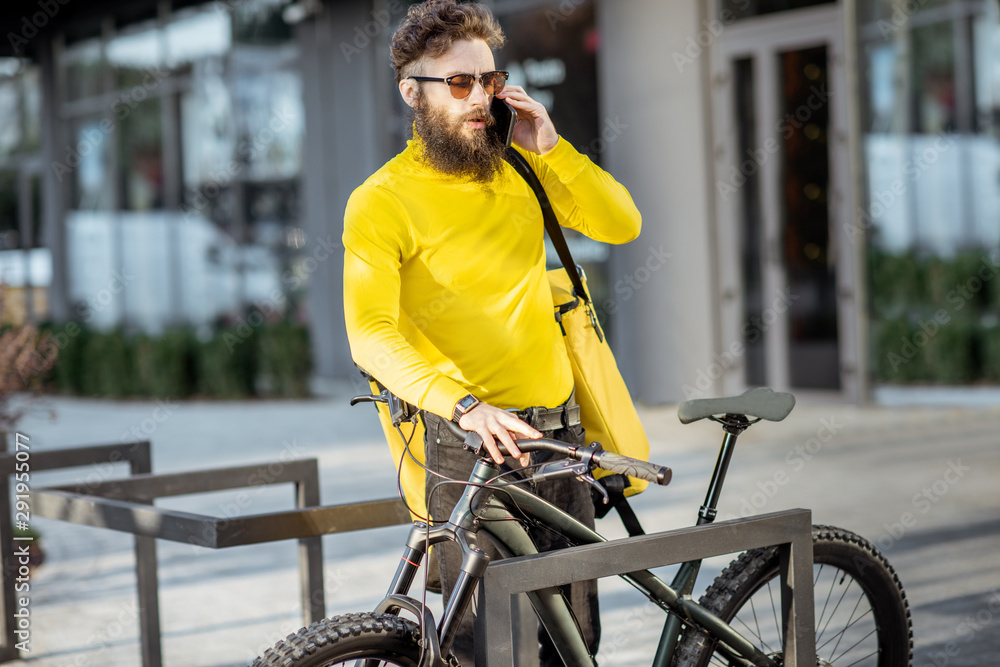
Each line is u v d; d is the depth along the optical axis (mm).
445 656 1634
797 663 1893
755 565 1989
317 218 11500
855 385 8000
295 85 11617
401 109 10719
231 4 12047
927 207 8555
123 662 3248
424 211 1849
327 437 8055
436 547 1907
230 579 4254
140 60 13180
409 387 1683
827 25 7992
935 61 8523
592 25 8680
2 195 15156
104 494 2666
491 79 1848
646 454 2137
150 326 13414
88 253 14172
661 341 8492
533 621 1573
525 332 1898
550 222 2033
